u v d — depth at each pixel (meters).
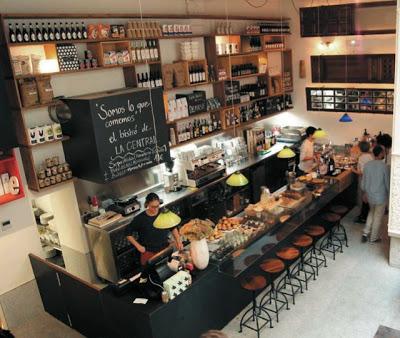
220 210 7.14
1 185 4.95
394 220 5.37
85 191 5.82
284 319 4.76
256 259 4.51
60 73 5.16
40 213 7.07
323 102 8.73
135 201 5.93
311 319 4.72
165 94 6.73
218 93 7.71
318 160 7.02
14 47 4.99
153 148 5.96
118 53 5.79
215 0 7.52
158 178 6.74
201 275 4.21
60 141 5.50
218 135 8.03
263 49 8.30
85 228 5.86
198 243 4.23
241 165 7.62
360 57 7.97
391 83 7.73
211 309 4.41
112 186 6.12
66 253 6.25
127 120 5.54
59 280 4.75
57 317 5.18
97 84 5.89
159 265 4.00
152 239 4.97
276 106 8.95
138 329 3.86
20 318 5.23
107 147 5.34
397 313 4.68
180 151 6.82
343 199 7.14
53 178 5.28
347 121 7.74
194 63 7.25
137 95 5.62
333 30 8.12
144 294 3.96
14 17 4.71
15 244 5.12
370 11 7.62
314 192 5.94
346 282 5.34
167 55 6.81
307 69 8.82
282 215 5.30
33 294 5.32
